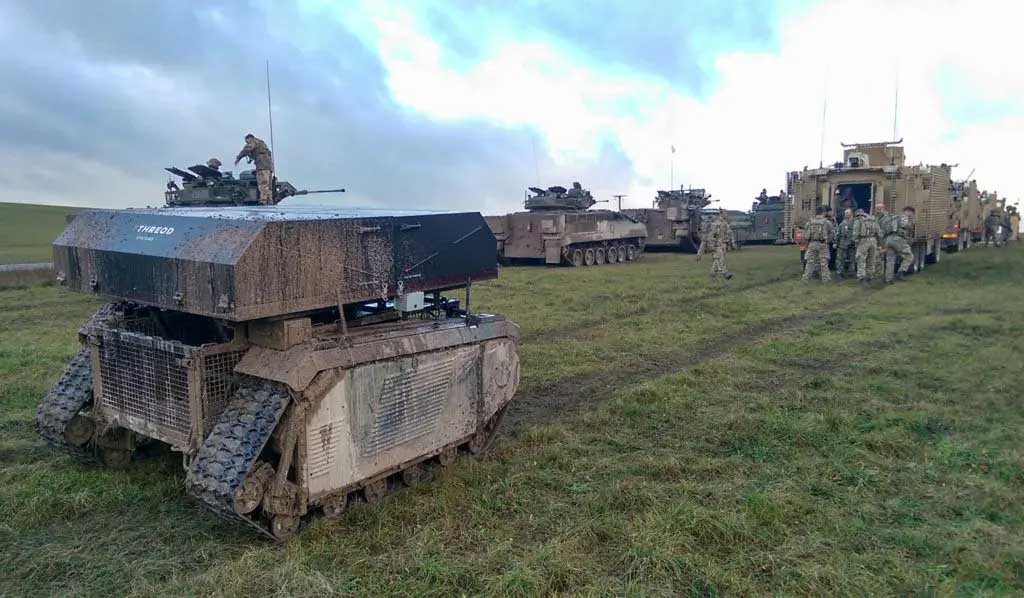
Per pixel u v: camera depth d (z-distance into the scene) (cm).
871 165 2373
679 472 634
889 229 1939
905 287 1836
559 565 462
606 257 2859
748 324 1394
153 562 477
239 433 490
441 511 555
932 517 545
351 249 555
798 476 623
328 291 540
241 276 482
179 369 542
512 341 705
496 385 687
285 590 434
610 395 914
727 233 2127
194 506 568
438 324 632
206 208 693
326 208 717
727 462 658
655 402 857
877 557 481
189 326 677
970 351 1098
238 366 529
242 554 486
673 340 1243
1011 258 2586
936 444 698
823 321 1397
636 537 498
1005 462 639
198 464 489
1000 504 561
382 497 584
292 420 499
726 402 857
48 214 6444
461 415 646
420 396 598
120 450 648
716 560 477
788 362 1070
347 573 463
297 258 517
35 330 1302
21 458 663
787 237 2364
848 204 2277
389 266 589
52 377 933
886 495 587
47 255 2858
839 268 2088
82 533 524
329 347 525
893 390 889
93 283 594
